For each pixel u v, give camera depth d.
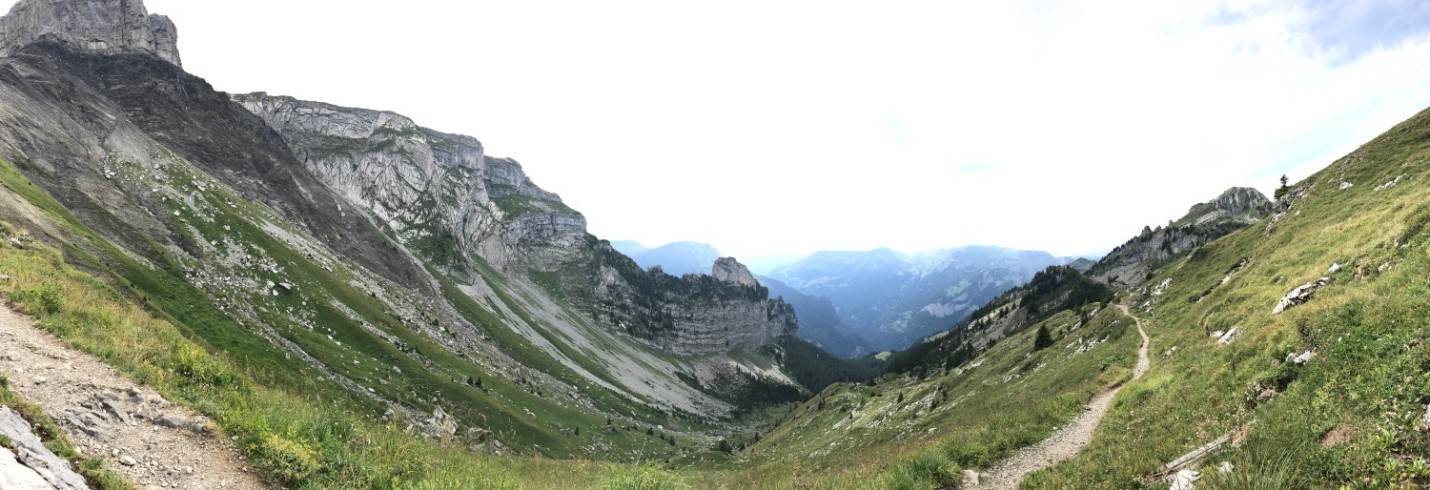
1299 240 46.62
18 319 16.91
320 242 198.88
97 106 180.75
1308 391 14.90
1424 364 12.39
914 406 90.06
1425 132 53.16
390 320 151.12
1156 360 40.59
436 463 17.27
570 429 140.00
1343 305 18.58
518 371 190.25
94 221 113.19
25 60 183.25
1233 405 17.81
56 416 11.66
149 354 17.16
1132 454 17.20
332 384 90.12
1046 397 45.69
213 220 149.12
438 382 117.12
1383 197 44.75
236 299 112.94
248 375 19.33
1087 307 113.00
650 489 14.30
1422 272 17.78
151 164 164.88
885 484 20.48
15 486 8.14
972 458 22.83
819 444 93.75
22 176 98.62
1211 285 58.19
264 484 12.12
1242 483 10.71
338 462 13.80
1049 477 18.39
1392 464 9.70
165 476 11.19
